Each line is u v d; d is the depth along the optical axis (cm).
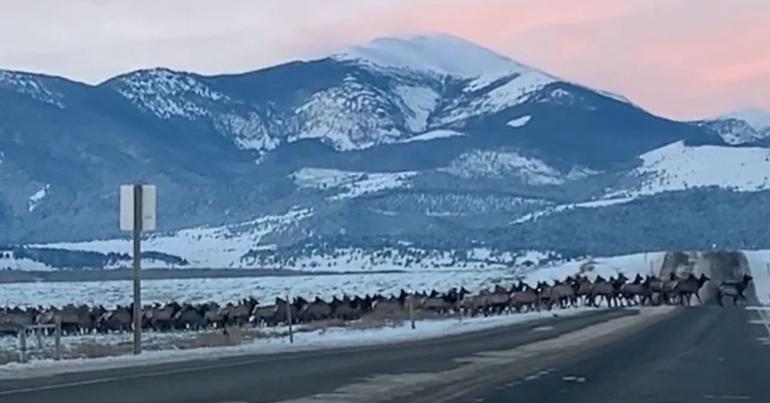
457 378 2273
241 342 3738
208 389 1994
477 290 8781
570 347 3262
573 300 7062
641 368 2556
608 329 4259
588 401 1897
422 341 3644
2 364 2573
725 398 1959
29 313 5088
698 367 2589
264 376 2272
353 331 4547
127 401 1784
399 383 2147
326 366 2550
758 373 2441
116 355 3014
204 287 11706
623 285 7238
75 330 4897
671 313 5703
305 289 10912
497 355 2944
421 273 13675
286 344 3516
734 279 8994
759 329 4197
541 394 1997
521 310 6550
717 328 4275
